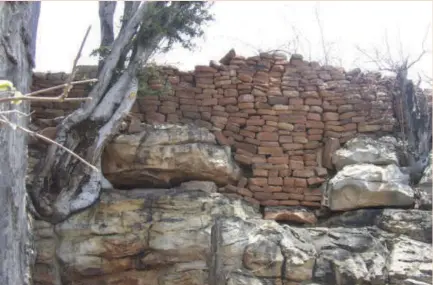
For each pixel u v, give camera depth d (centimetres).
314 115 840
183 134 784
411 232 724
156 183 796
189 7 794
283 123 835
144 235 745
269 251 695
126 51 790
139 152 779
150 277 752
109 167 788
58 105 838
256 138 828
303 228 739
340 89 849
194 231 741
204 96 834
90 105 752
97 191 757
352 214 776
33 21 668
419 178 793
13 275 593
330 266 689
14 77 615
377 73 858
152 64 805
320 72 853
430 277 668
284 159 823
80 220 744
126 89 768
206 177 794
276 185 814
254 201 807
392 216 739
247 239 712
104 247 739
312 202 810
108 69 769
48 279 733
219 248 711
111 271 746
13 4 614
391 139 825
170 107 823
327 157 822
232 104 836
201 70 840
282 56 855
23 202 625
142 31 779
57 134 746
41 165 745
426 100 856
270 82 845
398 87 855
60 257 737
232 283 681
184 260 741
